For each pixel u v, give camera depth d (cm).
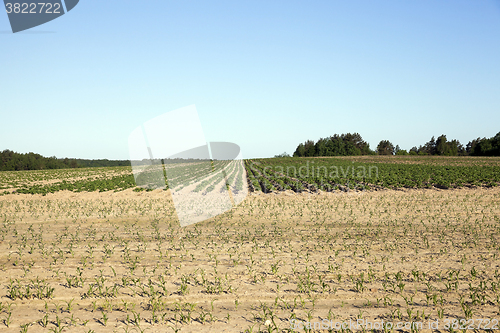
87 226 1402
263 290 718
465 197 2166
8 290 719
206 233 1245
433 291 704
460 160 7269
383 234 1207
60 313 621
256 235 1208
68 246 1073
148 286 738
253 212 1697
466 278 770
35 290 718
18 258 951
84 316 609
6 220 1533
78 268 815
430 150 13000
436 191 2488
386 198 2175
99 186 3011
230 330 561
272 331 551
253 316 608
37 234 1255
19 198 2361
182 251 1006
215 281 759
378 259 912
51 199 2294
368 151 12475
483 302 649
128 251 1010
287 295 693
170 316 609
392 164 6081
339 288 724
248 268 844
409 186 2742
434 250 996
